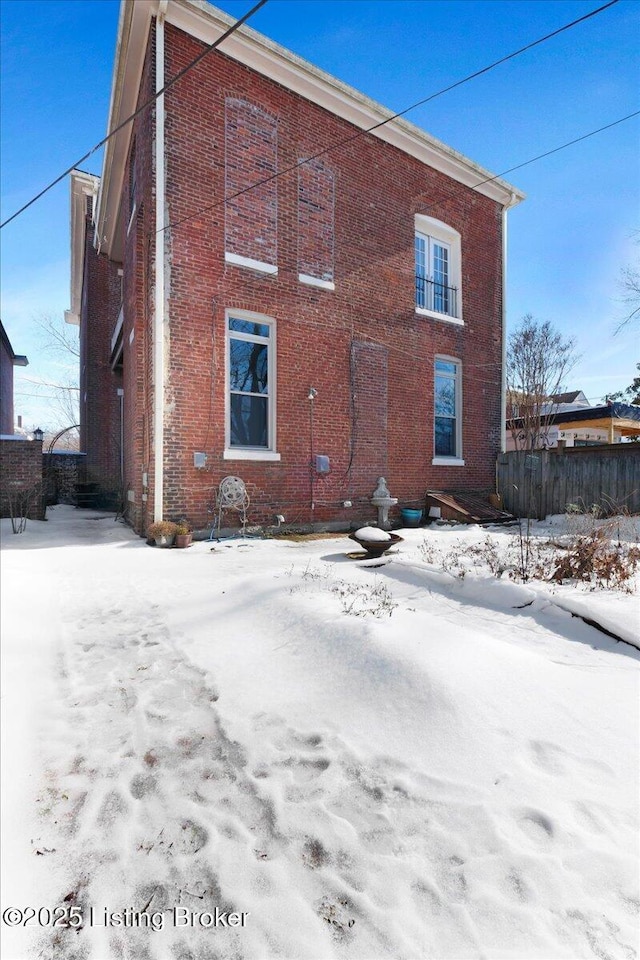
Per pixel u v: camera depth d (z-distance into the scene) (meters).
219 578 5.21
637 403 24.14
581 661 2.99
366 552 6.64
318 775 2.05
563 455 10.79
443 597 4.24
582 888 1.48
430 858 1.62
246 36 8.20
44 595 4.55
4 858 1.65
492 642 3.04
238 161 8.44
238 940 1.37
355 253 9.98
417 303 11.57
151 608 4.24
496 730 2.23
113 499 15.16
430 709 2.37
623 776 1.96
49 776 2.08
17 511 10.58
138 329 8.52
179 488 7.78
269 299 8.77
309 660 3.02
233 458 8.31
